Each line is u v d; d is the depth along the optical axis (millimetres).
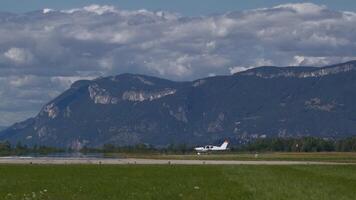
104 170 164000
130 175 140500
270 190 91312
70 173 149875
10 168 174625
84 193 90250
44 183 113000
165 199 80188
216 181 115000
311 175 137125
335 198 81250
